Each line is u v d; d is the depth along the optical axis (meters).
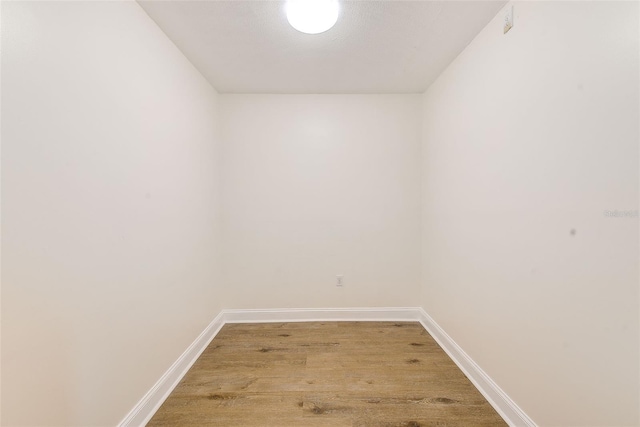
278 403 1.58
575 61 1.07
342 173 2.71
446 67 2.17
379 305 2.76
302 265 2.74
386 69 2.20
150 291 1.54
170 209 1.76
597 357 1.00
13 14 0.85
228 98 2.67
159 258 1.63
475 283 1.78
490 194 1.62
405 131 2.70
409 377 1.82
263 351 2.17
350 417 1.48
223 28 1.67
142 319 1.47
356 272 2.75
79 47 1.08
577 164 1.06
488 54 1.63
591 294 1.02
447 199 2.18
